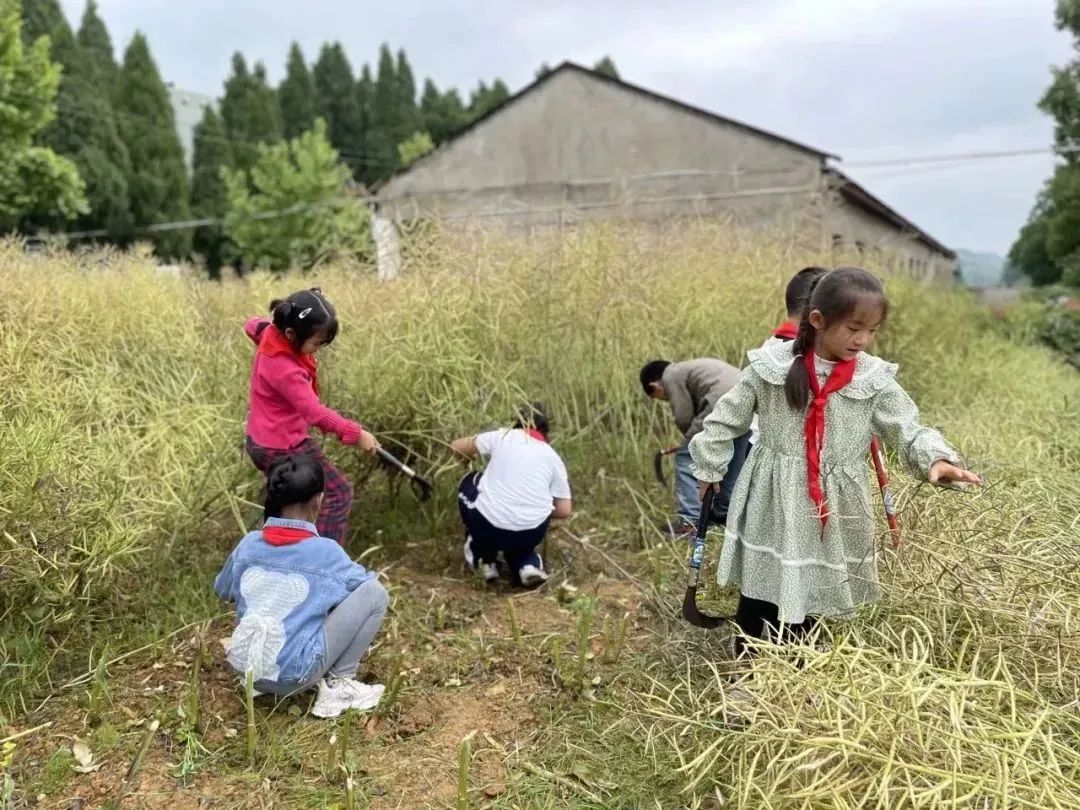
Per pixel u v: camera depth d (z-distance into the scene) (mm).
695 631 3186
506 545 3727
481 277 4945
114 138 29219
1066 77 14750
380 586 2893
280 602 2729
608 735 2682
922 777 1835
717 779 2322
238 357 4746
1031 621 2383
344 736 2553
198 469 3744
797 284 3066
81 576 3127
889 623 2537
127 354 4871
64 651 3074
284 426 3453
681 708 2689
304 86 48812
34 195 13758
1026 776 1810
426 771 2525
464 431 4312
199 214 34625
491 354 4719
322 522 3547
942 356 7488
